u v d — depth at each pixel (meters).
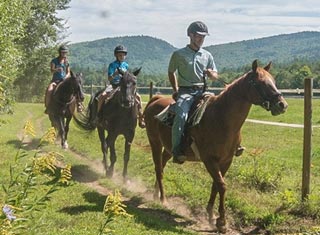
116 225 7.74
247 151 14.88
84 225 7.67
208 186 10.70
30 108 36.41
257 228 8.34
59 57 17.12
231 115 7.91
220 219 8.17
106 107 11.78
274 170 11.24
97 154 14.85
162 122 8.97
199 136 8.24
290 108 28.22
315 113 25.44
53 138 4.55
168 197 10.10
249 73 7.80
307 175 8.84
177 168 12.70
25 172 4.36
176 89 8.82
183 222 8.73
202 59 8.70
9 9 15.05
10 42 15.52
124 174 11.42
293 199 8.78
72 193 9.80
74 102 15.89
